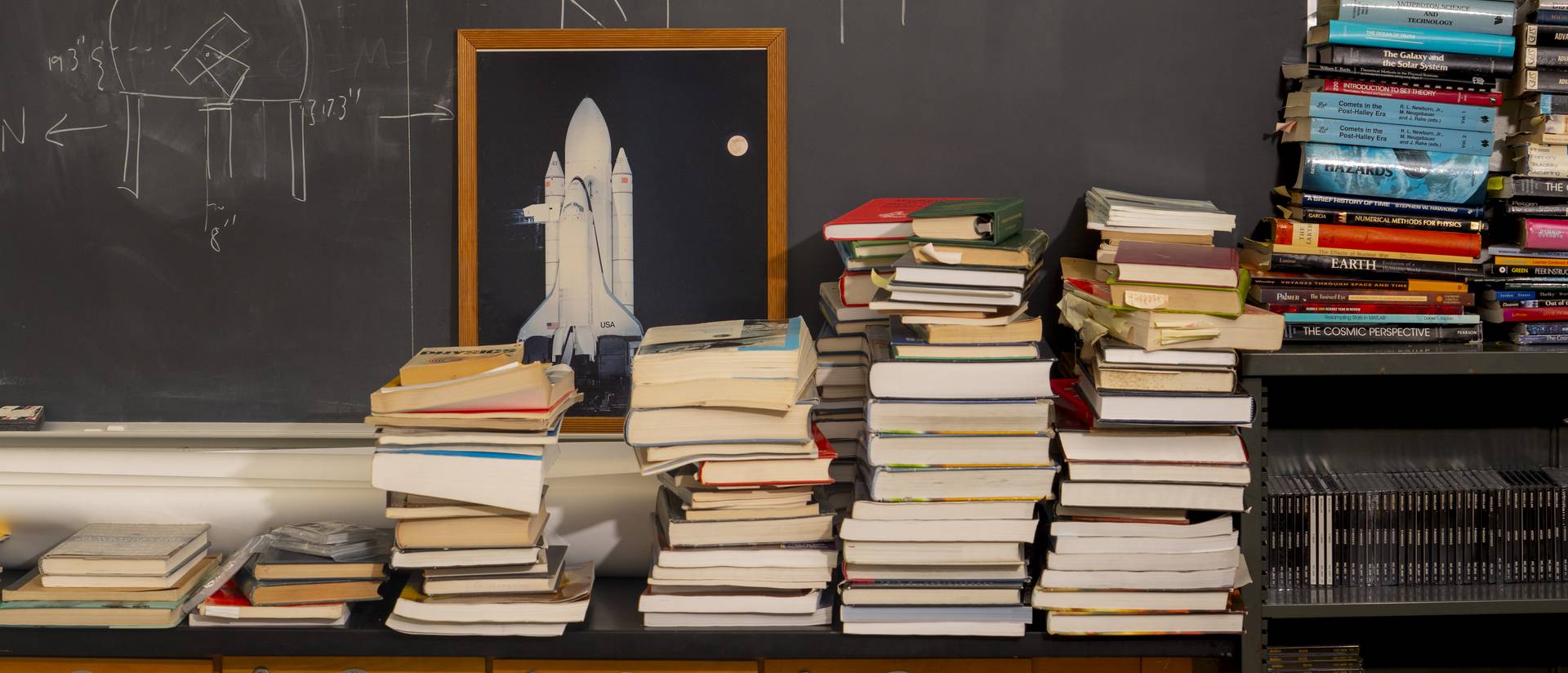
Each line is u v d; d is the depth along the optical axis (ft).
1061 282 6.05
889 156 5.96
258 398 6.09
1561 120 5.37
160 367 6.07
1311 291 5.31
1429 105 5.42
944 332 4.72
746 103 5.87
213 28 5.88
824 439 5.04
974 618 4.96
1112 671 5.31
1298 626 6.60
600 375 6.00
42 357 6.06
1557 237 5.35
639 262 5.95
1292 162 5.94
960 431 4.77
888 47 5.89
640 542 5.55
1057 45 5.90
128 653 4.99
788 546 4.92
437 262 6.00
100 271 6.01
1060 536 4.90
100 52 5.89
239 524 5.57
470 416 4.71
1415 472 5.97
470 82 5.84
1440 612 5.32
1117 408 4.76
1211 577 4.95
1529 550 5.62
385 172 5.95
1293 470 6.28
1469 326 5.31
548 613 4.91
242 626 4.99
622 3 5.87
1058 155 5.96
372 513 5.56
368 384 6.08
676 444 4.76
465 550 4.84
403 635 4.98
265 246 5.99
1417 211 5.39
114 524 5.50
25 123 5.92
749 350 4.69
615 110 5.87
